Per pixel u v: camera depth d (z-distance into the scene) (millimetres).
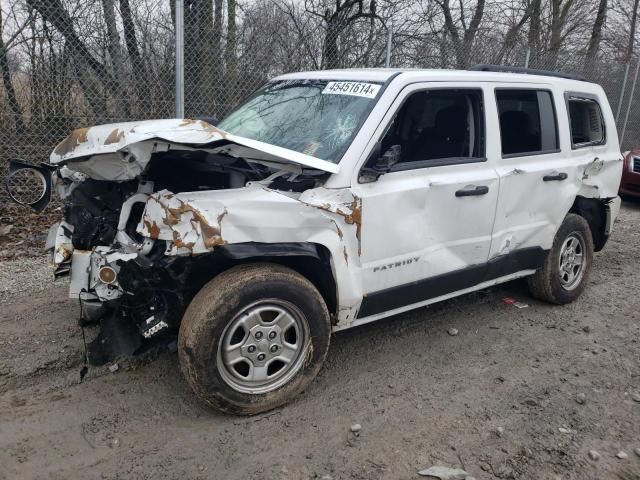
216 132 3066
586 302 5246
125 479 2730
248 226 2980
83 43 7051
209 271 3180
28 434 3004
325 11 10727
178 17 6781
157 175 3469
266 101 4422
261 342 3162
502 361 4047
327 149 3500
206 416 3242
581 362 4094
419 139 3791
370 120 3500
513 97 4375
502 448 3082
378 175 3408
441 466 2906
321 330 3332
